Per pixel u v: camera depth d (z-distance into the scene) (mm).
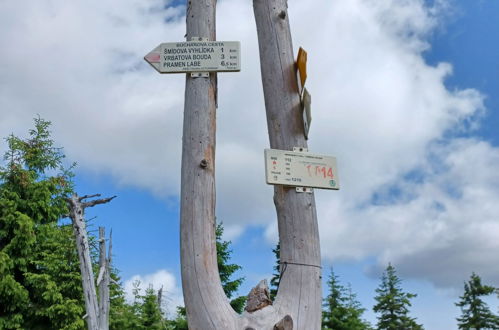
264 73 4172
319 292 3643
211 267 3496
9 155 16781
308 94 4121
